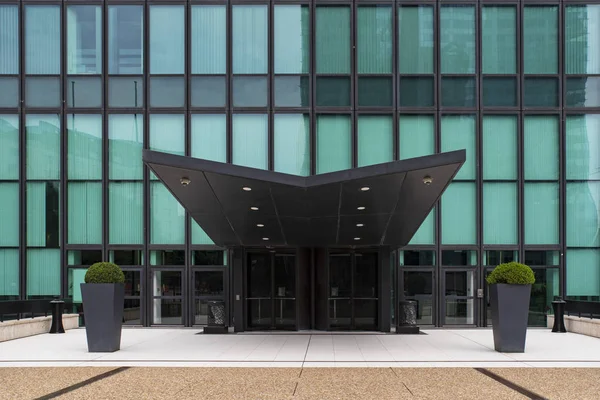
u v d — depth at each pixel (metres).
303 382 10.27
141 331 19.03
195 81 20.50
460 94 20.38
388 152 20.23
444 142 20.30
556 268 20.14
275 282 19.78
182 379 10.59
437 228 20.16
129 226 20.41
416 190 13.56
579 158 20.27
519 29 20.39
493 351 14.22
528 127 20.38
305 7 20.48
